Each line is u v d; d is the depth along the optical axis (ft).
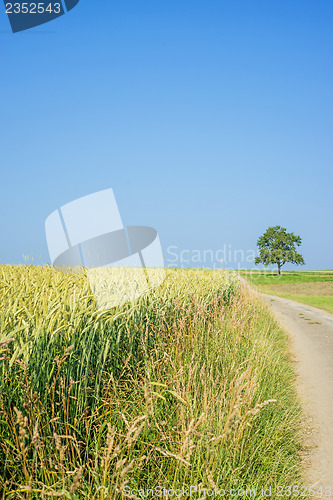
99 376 10.48
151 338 14.88
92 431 9.87
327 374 23.90
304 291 145.69
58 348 9.89
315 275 231.09
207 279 31.86
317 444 14.30
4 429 8.41
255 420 13.29
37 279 17.03
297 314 55.11
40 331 9.27
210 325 19.39
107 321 11.81
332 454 13.51
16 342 8.70
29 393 8.32
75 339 10.34
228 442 10.53
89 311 11.02
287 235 274.16
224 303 28.91
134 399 11.41
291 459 12.69
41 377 9.16
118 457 9.02
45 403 8.81
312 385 21.53
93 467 8.75
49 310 10.21
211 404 11.56
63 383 8.90
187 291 21.13
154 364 13.09
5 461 7.97
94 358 11.06
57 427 8.95
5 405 8.37
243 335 20.03
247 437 11.73
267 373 18.01
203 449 9.99
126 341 13.51
